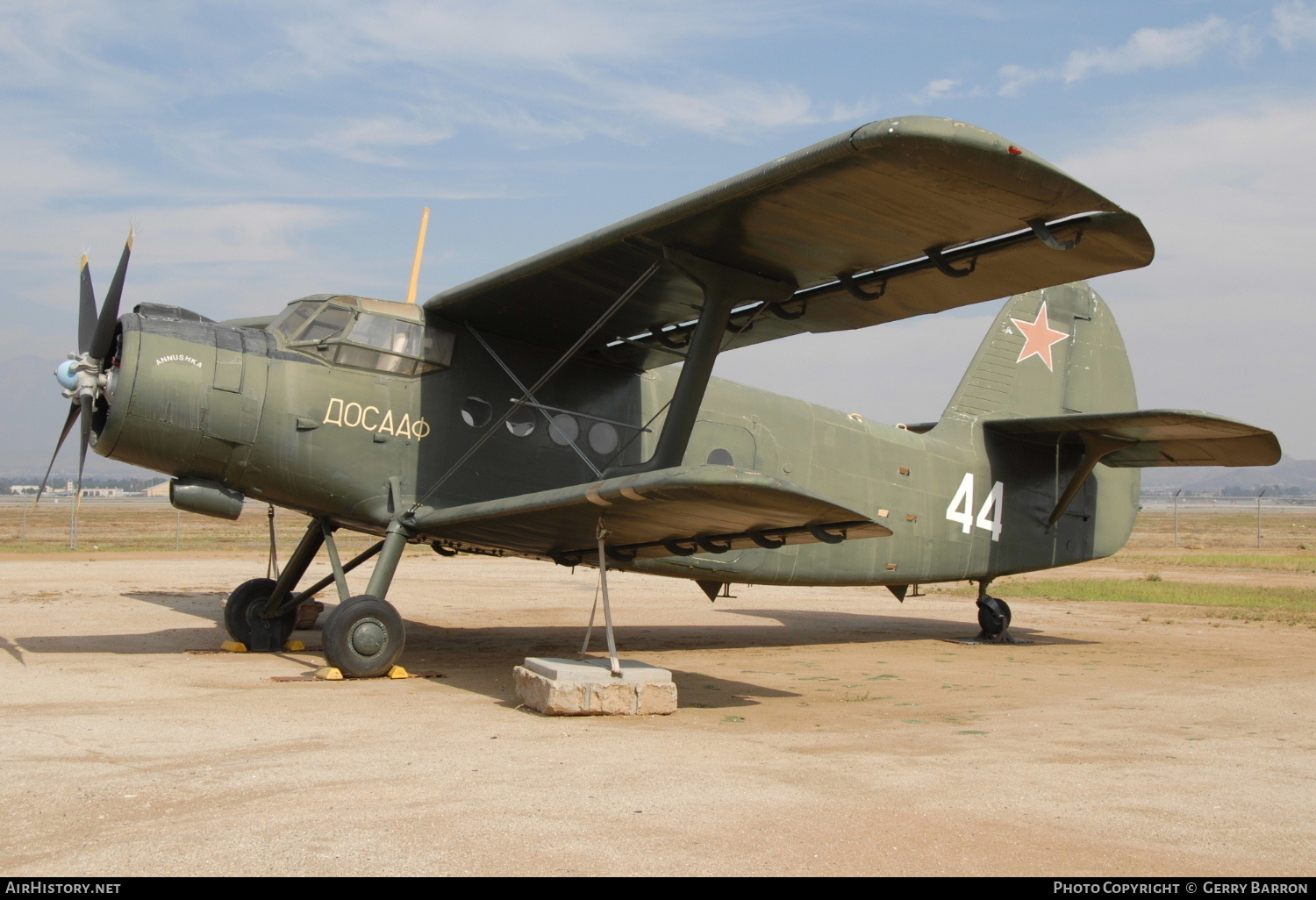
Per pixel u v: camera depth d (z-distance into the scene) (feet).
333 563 32.14
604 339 35.12
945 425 44.57
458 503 32.78
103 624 40.70
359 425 31.14
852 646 42.04
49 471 31.17
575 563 35.99
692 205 25.36
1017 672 33.83
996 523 45.11
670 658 36.83
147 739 19.56
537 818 14.60
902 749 20.48
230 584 61.57
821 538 26.11
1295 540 184.55
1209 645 42.80
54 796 15.31
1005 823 15.05
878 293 30.27
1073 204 23.00
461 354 33.45
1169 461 43.83
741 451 38.45
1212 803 16.56
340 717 22.48
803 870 12.65
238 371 29.35
